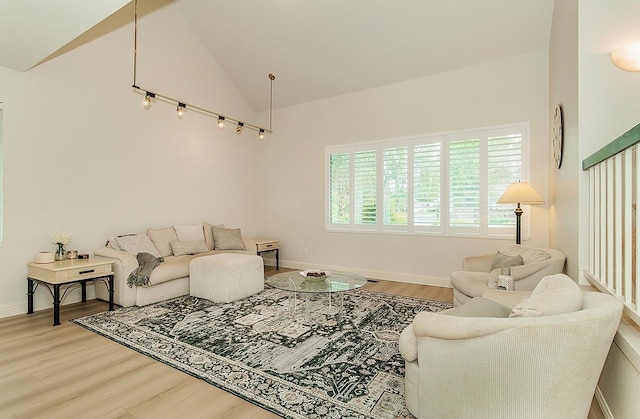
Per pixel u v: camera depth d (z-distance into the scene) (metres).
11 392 1.98
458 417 1.50
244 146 6.27
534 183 4.04
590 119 2.26
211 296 3.85
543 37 3.85
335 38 4.54
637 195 1.36
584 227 2.28
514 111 4.14
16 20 2.51
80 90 3.97
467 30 3.99
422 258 4.80
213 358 2.41
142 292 3.65
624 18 2.20
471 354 1.42
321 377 2.14
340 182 5.54
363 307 3.65
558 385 1.30
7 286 3.40
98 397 1.93
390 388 2.00
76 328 3.01
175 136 5.07
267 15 4.52
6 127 3.40
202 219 5.49
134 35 4.51
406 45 4.37
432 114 4.70
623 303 1.55
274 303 3.76
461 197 4.50
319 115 5.73
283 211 6.20
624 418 1.48
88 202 4.05
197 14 4.98
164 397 1.93
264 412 1.79
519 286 2.70
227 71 5.82
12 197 3.44
